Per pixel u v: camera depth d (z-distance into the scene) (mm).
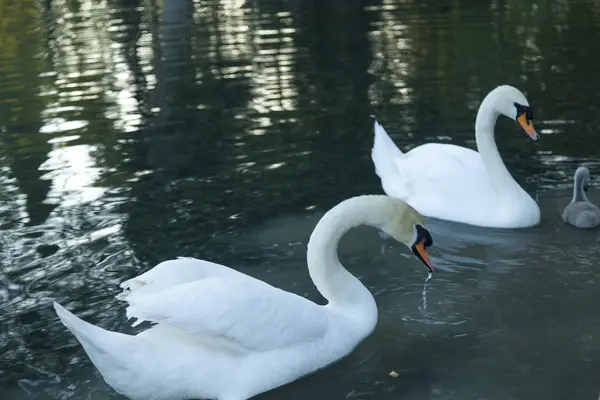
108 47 17688
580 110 11672
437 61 15133
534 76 13672
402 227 6156
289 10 21750
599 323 6250
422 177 8883
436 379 5594
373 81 13859
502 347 5969
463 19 19281
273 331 5500
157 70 15320
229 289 5391
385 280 7188
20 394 5520
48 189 9430
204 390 5309
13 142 11289
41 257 7629
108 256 7645
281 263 7539
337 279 6223
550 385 5422
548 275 7168
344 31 18484
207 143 10938
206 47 17203
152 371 5156
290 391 5535
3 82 14969
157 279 5535
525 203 8266
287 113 12195
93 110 12789
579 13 19172
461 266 7434
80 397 5488
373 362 5863
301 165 10039
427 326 6355
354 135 11039
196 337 5375
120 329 6402
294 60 15641
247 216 8570
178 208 8805
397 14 20422
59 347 6137
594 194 8852
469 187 8539
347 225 6160
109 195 9219
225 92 13461
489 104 8500
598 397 5223
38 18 22156
